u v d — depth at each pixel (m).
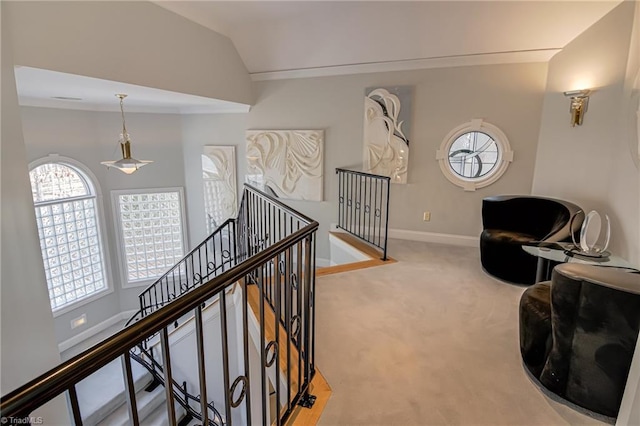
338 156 4.87
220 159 5.71
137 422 0.87
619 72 2.75
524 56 3.79
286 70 4.79
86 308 5.77
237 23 4.07
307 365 1.82
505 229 3.55
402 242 4.61
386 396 1.86
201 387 1.08
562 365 1.76
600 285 1.55
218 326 3.80
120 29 2.92
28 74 2.59
